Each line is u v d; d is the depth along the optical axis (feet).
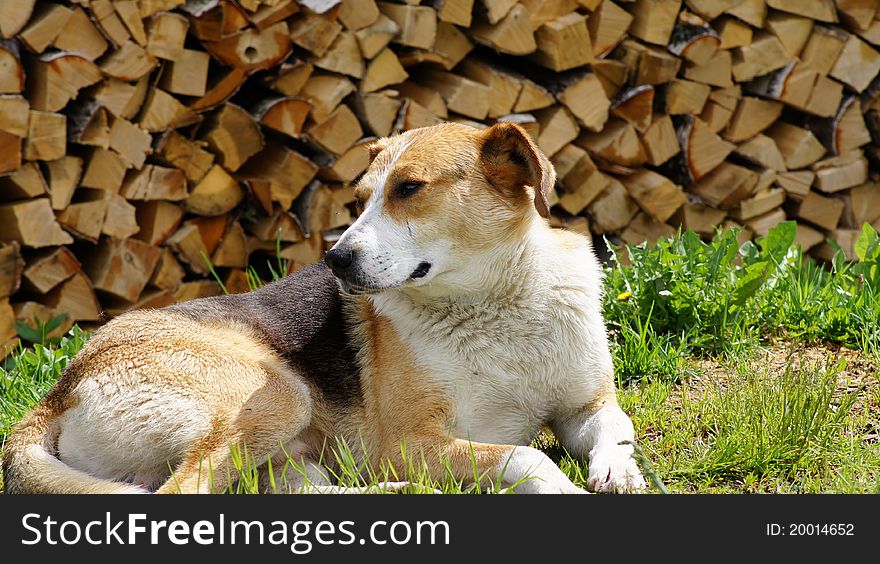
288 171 23.29
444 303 13.92
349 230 13.44
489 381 13.89
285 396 13.80
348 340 14.70
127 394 13.57
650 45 25.22
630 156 25.39
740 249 19.33
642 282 18.42
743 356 16.85
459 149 13.73
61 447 13.85
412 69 24.80
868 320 17.47
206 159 22.50
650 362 16.84
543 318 13.97
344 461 14.23
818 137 27.53
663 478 13.48
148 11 21.13
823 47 26.40
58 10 20.39
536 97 24.23
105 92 21.11
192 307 14.92
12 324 21.27
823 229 27.89
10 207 20.84
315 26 22.47
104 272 22.08
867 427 14.37
